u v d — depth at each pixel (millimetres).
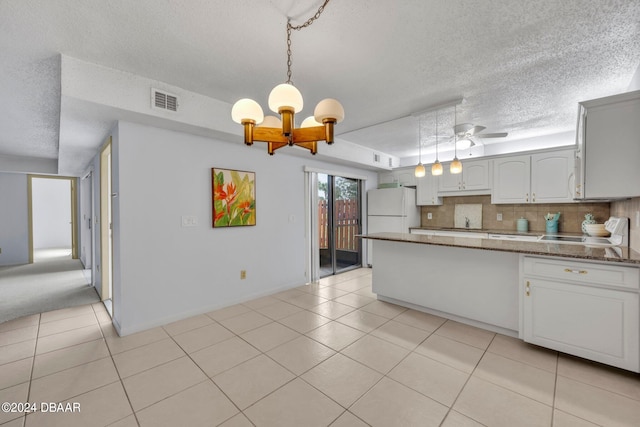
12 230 6012
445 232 4906
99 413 1632
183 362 2158
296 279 4234
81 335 2625
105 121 2592
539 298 2268
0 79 2297
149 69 2287
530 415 1593
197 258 3109
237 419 1583
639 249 2377
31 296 3846
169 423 1556
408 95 2836
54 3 1521
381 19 1718
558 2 1575
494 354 2256
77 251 6719
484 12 1664
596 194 2197
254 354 2268
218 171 3250
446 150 5293
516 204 4602
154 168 2781
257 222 3709
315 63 2225
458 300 2875
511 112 3312
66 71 2051
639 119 2059
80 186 6496
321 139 1650
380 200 5520
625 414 1594
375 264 3605
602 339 1998
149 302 2760
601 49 2047
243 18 1698
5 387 1867
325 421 1562
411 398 1743
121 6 1565
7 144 4254
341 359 2188
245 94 2783
